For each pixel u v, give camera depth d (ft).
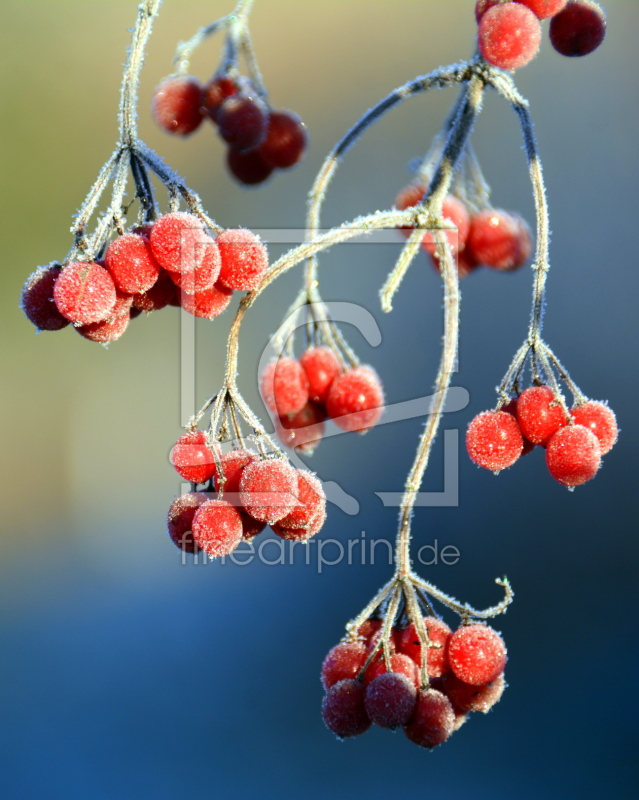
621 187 4.71
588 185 4.72
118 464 4.54
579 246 4.64
